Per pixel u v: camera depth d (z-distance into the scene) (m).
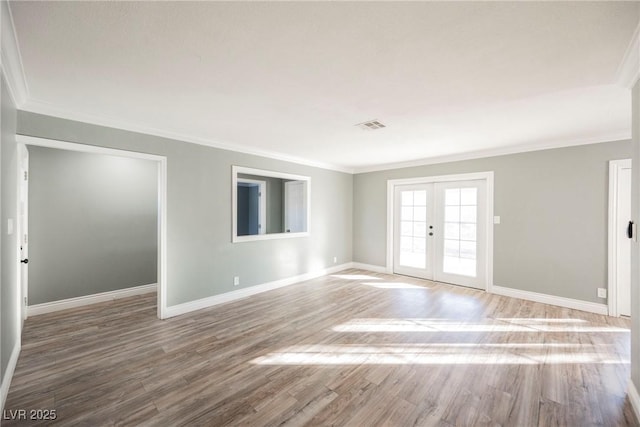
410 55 1.81
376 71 2.02
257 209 4.82
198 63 1.92
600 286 3.64
